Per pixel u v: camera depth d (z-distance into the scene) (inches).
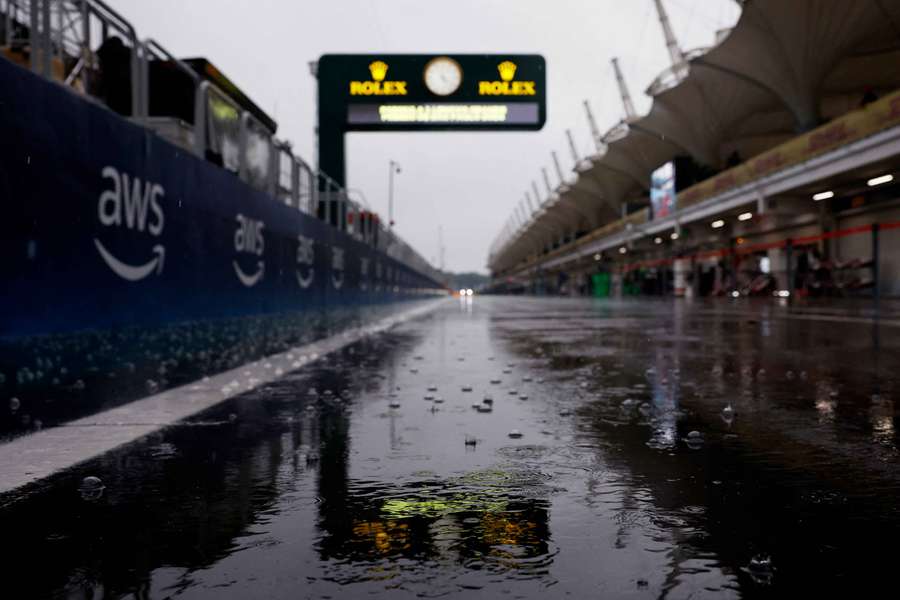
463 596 41.0
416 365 196.4
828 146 999.0
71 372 164.7
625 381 158.6
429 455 82.2
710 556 47.8
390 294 1381.6
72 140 236.2
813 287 1187.3
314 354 225.5
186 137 386.0
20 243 210.4
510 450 85.0
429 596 41.0
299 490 66.0
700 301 1326.3
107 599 40.4
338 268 796.0
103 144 257.0
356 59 897.5
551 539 51.5
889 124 846.5
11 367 167.8
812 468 75.1
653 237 2145.7
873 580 43.4
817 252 1226.0
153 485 67.7
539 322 486.9
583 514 57.9
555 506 60.3
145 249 294.8
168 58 330.6
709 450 84.8
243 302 436.1
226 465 76.8
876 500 62.2
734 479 70.1
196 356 207.3
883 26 1322.6
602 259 2945.4
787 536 52.1
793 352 229.1
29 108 212.2
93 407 118.8
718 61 1594.5
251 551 48.9
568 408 119.4
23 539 51.4
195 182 349.7
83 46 313.6
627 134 2573.8
